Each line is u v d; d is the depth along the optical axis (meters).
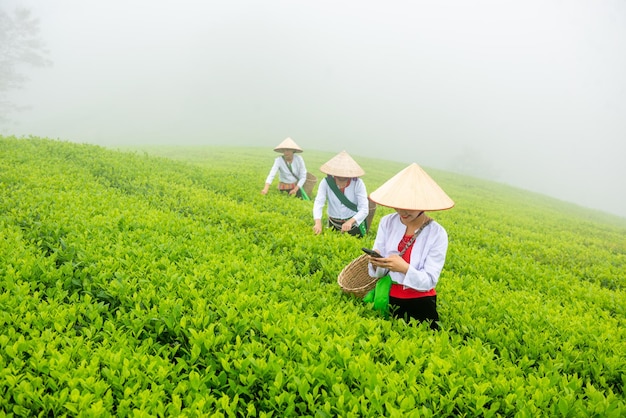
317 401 3.29
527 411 3.18
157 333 3.94
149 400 2.95
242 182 13.43
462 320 5.02
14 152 11.55
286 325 3.98
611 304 6.46
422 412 3.12
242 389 3.27
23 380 2.97
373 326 4.23
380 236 4.93
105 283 4.58
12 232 5.72
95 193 8.73
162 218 7.30
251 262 5.87
